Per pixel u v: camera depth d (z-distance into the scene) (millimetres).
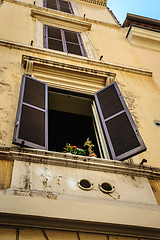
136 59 9234
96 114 6473
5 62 6707
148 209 4184
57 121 8422
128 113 5758
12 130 5098
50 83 6676
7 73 6359
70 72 6996
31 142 4699
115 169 4805
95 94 6680
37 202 3672
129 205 4180
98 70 7180
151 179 4980
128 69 8203
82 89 6855
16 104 5652
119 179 4711
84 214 3730
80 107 7203
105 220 3738
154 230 3910
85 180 4492
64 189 4227
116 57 8938
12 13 9391
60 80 6848
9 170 4254
